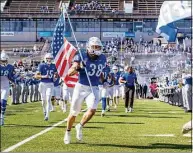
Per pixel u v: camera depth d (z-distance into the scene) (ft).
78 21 224.74
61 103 69.21
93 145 27.45
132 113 60.44
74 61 28.09
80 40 224.33
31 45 225.56
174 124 42.42
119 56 181.06
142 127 39.24
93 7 228.02
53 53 50.34
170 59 168.45
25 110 64.18
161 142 28.91
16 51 207.21
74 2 231.50
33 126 39.83
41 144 27.76
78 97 28.17
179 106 77.97
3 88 40.86
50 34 225.97
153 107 77.61
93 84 28.32
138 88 134.51
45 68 48.42
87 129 37.35
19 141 29.14
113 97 72.90
